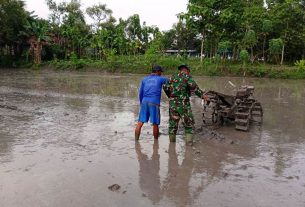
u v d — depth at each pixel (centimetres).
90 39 5359
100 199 499
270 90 2336
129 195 515
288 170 645
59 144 789
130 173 609
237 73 3853
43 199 496
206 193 530
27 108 1311
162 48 5675
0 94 1800
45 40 4922
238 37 4453
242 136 922
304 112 1368
